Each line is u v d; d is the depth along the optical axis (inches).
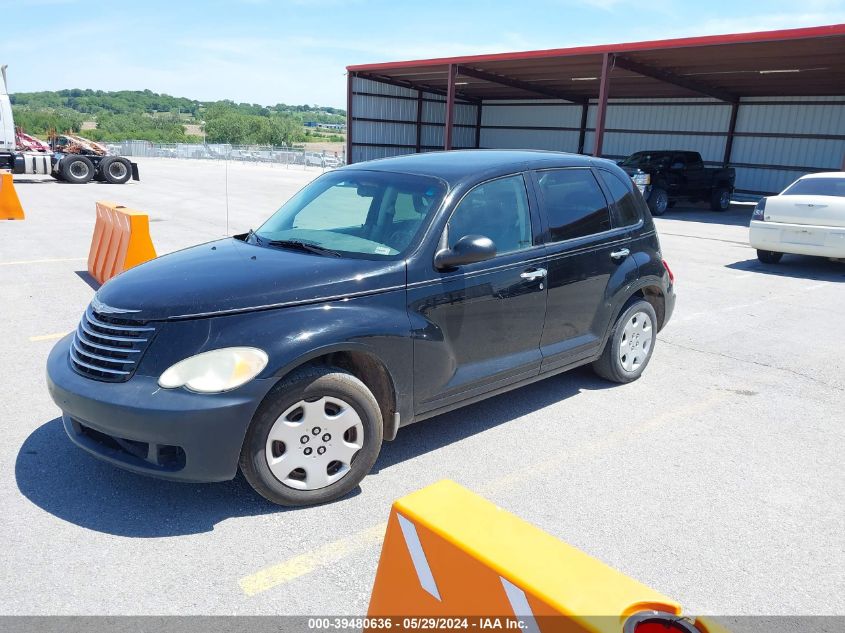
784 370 233.0
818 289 374.3
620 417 188.1
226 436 123.5
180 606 106.3
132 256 298.4
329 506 137.1
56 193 805.2
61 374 134.0
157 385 123.4
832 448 171.3
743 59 764.0
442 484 77.2
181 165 1652.3
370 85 1202.6
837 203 403.2
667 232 617.9
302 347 128.6
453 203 159.0
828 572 119.8
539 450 165.9
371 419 138.4
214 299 129.0
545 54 857.5
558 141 1285.7
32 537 123.2
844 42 636.7
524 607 60.3
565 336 187.3
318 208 177.0
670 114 1107.3
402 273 146.2
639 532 130.6
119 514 131.6
